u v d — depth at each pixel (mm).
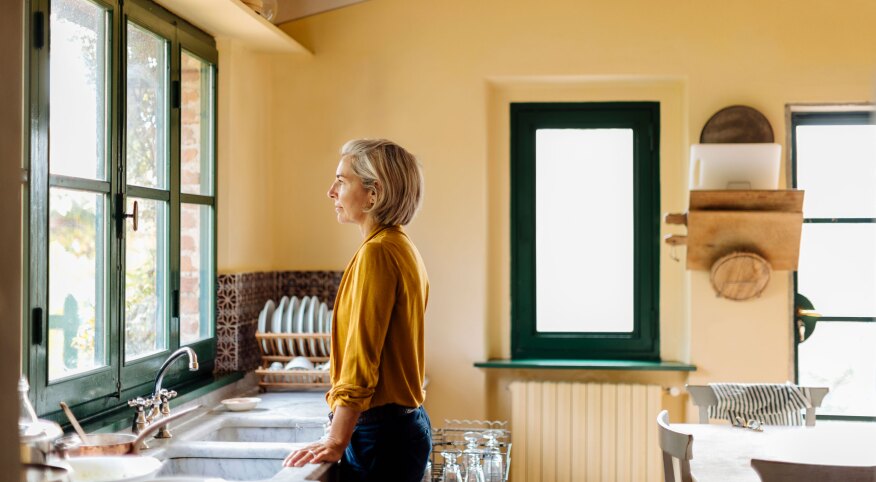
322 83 4082
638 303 4195
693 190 3686
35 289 2281
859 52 3854
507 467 3041
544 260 4262
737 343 3875
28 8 2242
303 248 4102
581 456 3949
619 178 4223
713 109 3910
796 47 3879
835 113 4020
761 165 3666
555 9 3969
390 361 2035
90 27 2600
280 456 2420
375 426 2025
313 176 4094
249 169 3859
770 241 3725
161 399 2656
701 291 3887
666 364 3979
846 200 4051
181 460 2453
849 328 4039
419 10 4031
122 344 2777
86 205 2584
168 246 3150
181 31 3275
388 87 4039
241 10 3234
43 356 2326
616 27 3943
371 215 2131
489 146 4227
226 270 3645
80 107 2541
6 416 1059
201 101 3537
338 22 4074
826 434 2859
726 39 3902
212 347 3535
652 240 4188
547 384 3975
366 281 1991
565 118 4215
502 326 4250
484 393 4023
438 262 4023
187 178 3400
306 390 3627
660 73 3924
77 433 2334
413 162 2162
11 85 1070
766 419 3273
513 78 4020
